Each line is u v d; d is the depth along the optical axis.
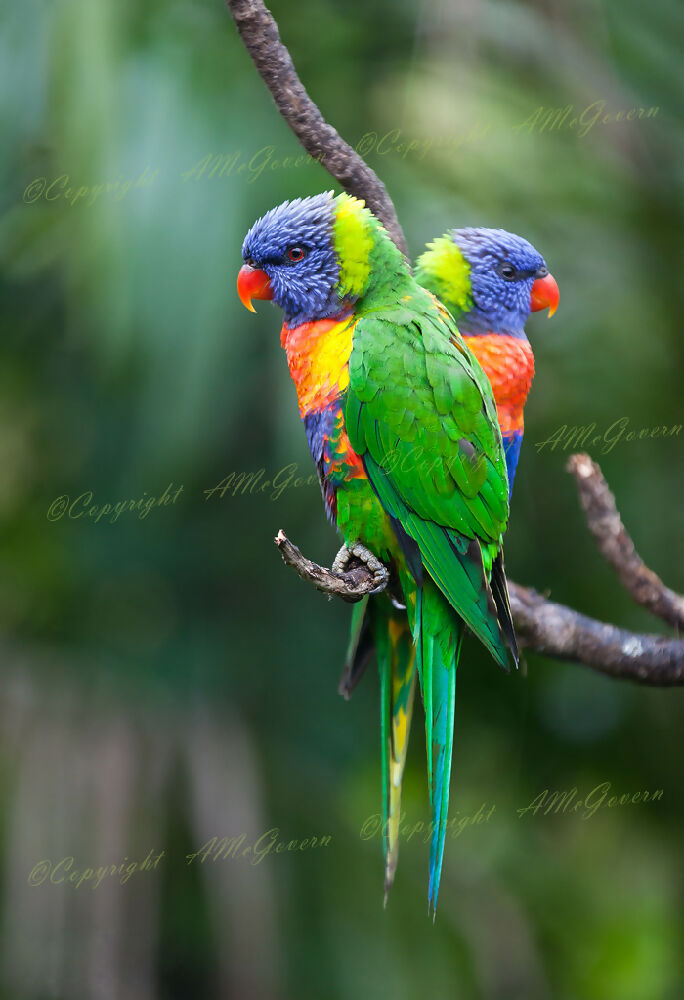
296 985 7.88
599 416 8.52
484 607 5.92
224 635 9.22
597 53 8.80
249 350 7.93
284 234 6.42
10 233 8.30
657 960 11.42
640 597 6.20
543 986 9.33
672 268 8.66
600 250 8.41
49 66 7.82
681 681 6.29
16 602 9.14
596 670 6.33
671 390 8.56
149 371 7.56
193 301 7.51
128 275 7.47
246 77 8.05
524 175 8.34
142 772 8.20
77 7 7.81
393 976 8.14
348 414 6.19
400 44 8.66
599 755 10.20
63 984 7.42
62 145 7.75
